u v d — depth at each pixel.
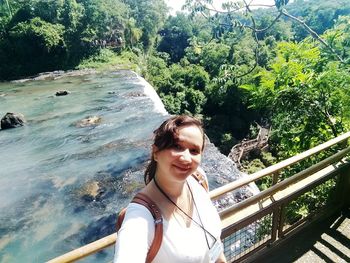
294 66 5.92
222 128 32.66
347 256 3.08
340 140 3.57
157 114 19.14
